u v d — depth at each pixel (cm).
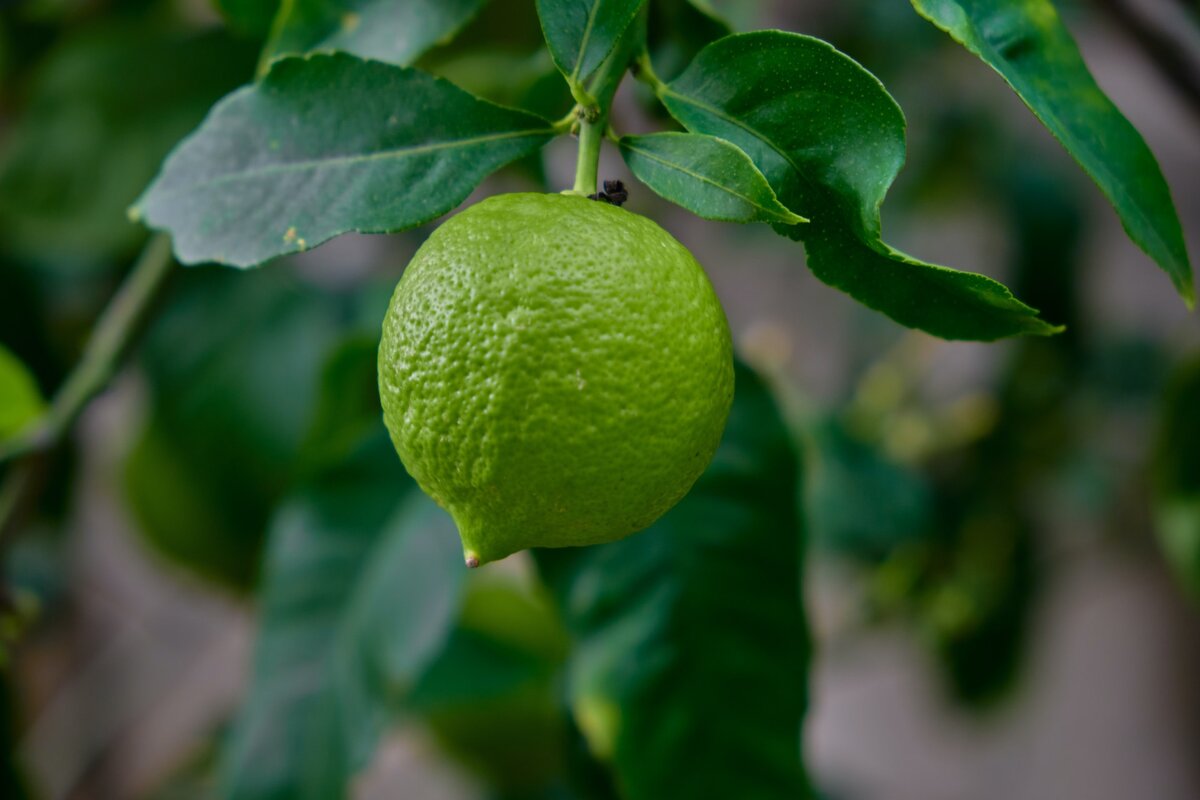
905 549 86
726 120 40
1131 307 124
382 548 60
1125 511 105
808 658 53
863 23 100
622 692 53
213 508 80
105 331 58
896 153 39
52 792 102
